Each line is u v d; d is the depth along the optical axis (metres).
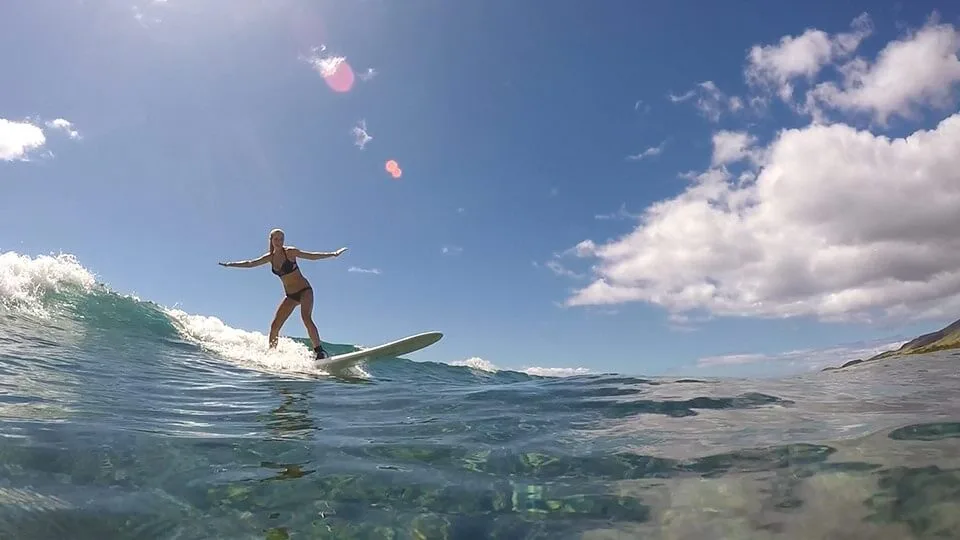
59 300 9.78
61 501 2.45
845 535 2.13
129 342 9.04
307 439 3.86
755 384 7.01
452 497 2.74
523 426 4.37
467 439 3.91
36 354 6.75
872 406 4.88
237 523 2.40
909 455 3.07
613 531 2.31
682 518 2.41
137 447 3.34
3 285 9.22
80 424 3.76
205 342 10.43
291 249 10.62
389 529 2.38
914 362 10.52
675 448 3.54
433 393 6.55
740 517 2.38
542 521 2.45
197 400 5.50
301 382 7.82
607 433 4.07
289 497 2.71
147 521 2.36
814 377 7.80
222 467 3.12
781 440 3.60
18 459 2.89
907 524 2.19
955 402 5.00
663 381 7.37
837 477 2.78
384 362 12.09
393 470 3.15
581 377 8.32
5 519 2.21
